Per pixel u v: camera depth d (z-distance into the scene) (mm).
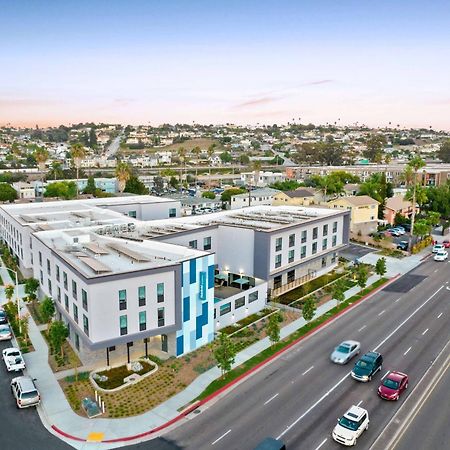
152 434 31078
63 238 53438
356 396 35875
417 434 30844
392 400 35094
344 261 77812
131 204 82250
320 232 67312
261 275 57156
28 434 31109
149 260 42938
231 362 37844
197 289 44062
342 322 51812
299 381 38281
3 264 72188
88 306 37594
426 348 44875
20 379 36062
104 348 40469
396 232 100250
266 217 68312
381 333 48594
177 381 38094
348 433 29766
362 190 116188
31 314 52688
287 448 29375
